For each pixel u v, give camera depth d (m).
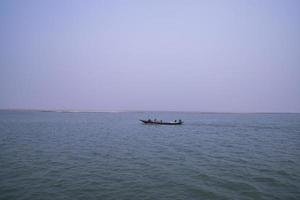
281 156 37.16
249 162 32.78
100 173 26.80
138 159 34.12
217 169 28.91
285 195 20.77
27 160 32.81
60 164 30.72
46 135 62.59
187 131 79.19
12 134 63.91
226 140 56.72
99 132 73.00
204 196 20.47
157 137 61.84
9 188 21.73
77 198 19.66
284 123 128.38
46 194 20.41
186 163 31.88
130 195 20.45
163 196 20.36
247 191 21.66
